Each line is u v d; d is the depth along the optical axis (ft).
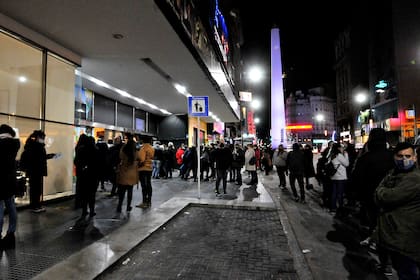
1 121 21.11
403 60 118.83
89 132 41.01
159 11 19.49
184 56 28.40
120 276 11.39
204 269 12.19
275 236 16.72
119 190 20.93
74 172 27.27
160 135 66.03
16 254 12.86
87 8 18.97
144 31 22.65
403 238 8.04
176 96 46.73
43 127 23.95
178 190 32.17
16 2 18.04
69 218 18.89
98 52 26.99
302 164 26.94
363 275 11.67
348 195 23.89
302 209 23.86
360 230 17.70
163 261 12.94
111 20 20.70
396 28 121.19
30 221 18.10
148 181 22.93
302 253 13.97
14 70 21.84
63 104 26.05
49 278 10.41
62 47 25.23
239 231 17.60
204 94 45.70
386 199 8.46
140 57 28.53
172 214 19.95
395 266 8.62
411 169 8.52
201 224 19.04
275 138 101.45
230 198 27.30
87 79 36.01
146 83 38.29
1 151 13.39
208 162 41.60
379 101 138.72
